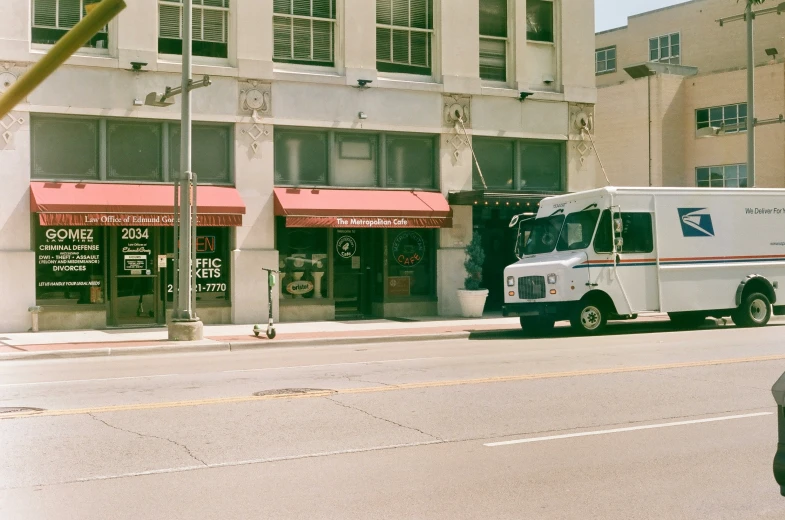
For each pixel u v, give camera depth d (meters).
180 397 11.13
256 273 23.30
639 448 8.27
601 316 20.23
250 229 23.25
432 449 8.29
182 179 19.12
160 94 22.36
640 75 43.38
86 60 21.45
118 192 21.47
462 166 26.20
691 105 42.50
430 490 6.88
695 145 42.31
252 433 8.95
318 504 6.48
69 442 8.53
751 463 7.67
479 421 9.55
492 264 27.39
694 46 47.56
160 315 22.56
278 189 23.59
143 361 16.02
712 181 41.69
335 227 24.06
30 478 7.22
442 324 23.20
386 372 13.52
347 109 24.56
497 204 25.31
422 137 26.00
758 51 44.53
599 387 11.77
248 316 23.23
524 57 27.36
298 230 24.36
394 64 25.73
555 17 28.12
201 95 22.73
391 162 25.53
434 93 25.81
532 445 8.43
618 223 19.75
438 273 25.94
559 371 13.33
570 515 6.21
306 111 24.02
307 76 24.00
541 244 21.14
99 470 7.48
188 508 6.38
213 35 23.27
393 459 7.90
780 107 38.91
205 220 21.86
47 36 21.52
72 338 19.62
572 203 20.64
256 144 23.36
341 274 25.16
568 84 27.95
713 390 11.46
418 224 24.47
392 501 6.56
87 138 21.78
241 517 6.16
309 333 20.77
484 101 26.56
